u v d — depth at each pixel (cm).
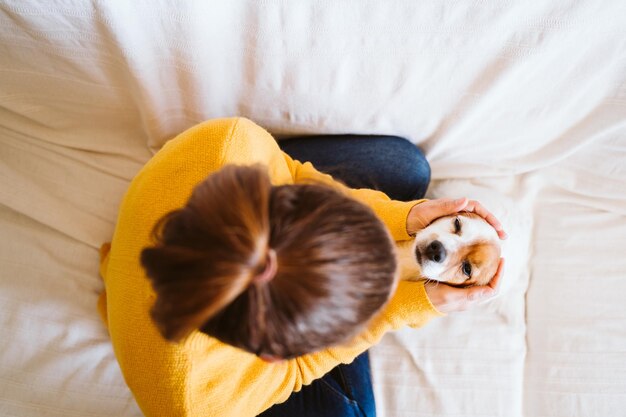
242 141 76
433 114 110
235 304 47
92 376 106
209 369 71
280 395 87
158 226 58
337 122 114
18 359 104
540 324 119
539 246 126
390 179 116
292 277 45
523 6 85
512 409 111
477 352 115
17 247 110
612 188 119
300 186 55
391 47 94
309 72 100
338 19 89
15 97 105
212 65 99
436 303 96
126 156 118
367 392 107
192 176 72
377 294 53
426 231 115
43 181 112
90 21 87
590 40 91
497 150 121
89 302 111
